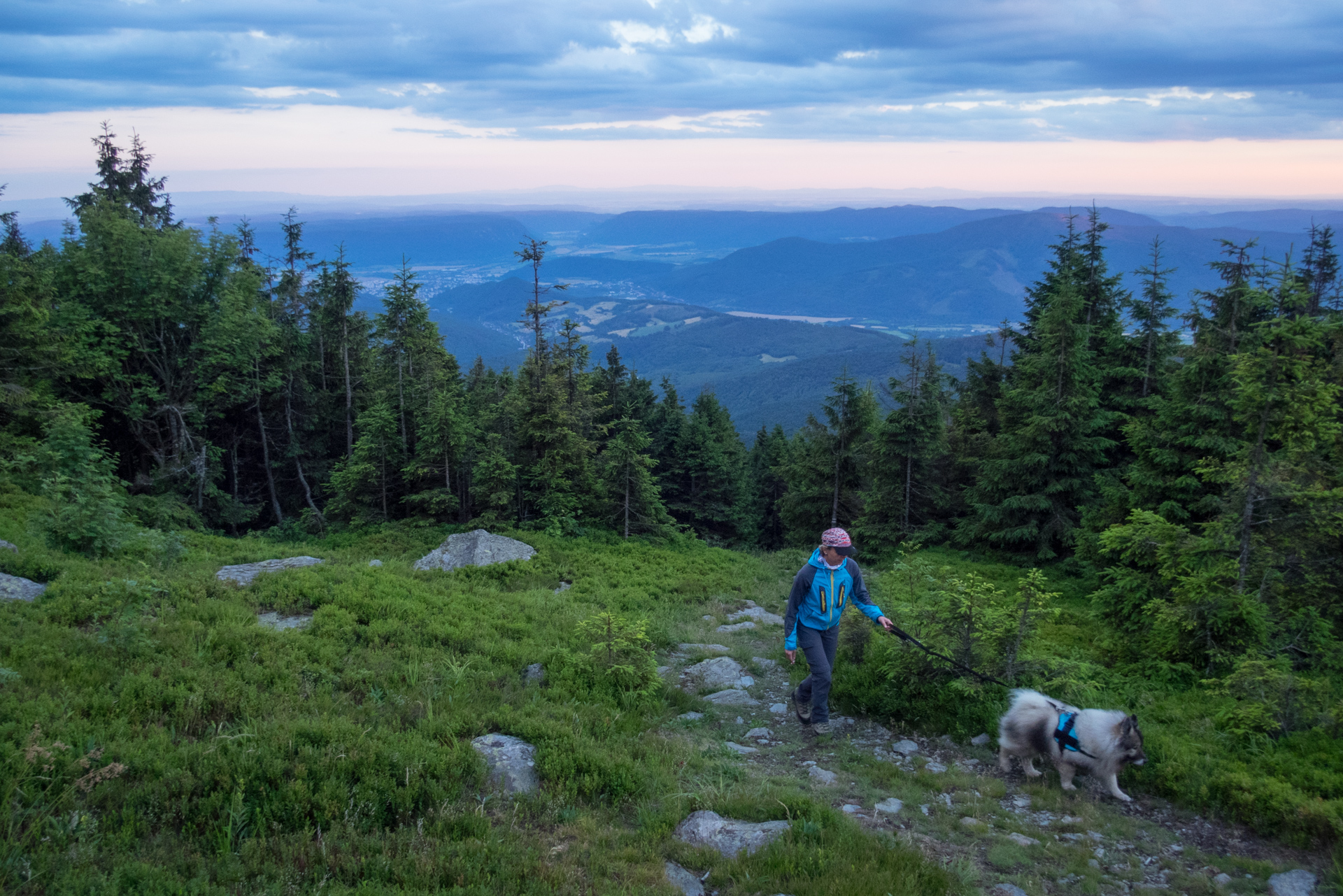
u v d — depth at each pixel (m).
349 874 4.52
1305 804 5.70
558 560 19.77
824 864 4.95
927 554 22.70
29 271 23.92
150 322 28.80
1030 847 5.56
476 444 27.09
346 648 9.33
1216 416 14.22
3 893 3.77
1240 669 7.80
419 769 5.80
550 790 6.04
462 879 4.55
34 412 22.67
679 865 5.19
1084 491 19.92
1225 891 5.06
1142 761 6.25
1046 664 8.11
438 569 16.84
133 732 5.94
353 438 36.91
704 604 15.87
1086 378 20.50
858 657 9.66
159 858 4.35
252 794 5.27
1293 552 9.52
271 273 37.31
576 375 30.52
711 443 41.56
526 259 28.30
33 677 6.61
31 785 4.79
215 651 8.11
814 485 28.77
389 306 31.62
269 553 16.16
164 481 28.25
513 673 9.16
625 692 8.91
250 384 32.56
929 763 7.23
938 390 32.06
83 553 12.50
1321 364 10.05
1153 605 10.20
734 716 8.70
